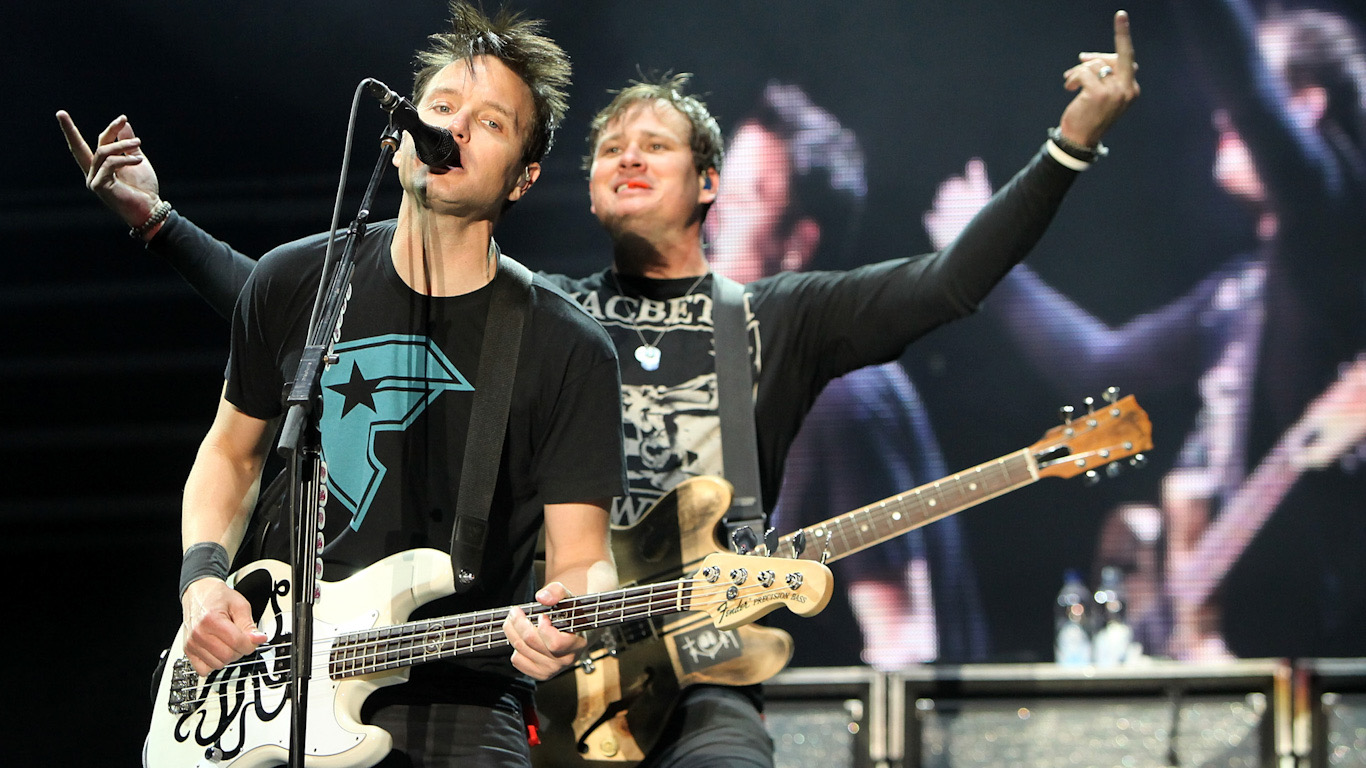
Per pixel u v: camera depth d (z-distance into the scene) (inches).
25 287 256.2
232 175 244.8
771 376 134.2
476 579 96.0
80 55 241.1
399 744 94.7
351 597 94.8
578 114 245.6
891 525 131.2
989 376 247.0
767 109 247.8
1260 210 240.7
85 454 258.8
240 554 103.1
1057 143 122.6
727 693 123.0
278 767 95.8
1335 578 234.8
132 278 257.0
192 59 241.1
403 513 97.4
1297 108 239.1
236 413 103.4
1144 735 147.9
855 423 248.5
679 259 140.1
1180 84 242.1
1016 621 240.1
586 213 245.9
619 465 99.4
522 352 98.3
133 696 255.6
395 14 238.1
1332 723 144.6
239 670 96.1
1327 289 238.4
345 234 100.3
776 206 248.4
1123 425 134.6
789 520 247.6
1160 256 243.6
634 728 121.0
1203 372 241.4
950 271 129.1
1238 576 237.5
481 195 96.6
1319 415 237.5
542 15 244.7
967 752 149.9
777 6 244.7
